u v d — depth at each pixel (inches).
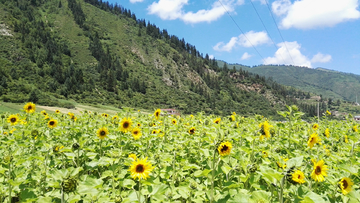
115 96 5708.7
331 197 149.4
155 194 145.5
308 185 162.7
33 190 162.2
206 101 7185.0
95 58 7406.5
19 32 6510.8
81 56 7224.4
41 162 220.5
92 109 3408.0
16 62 5236.2
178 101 6658.5
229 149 140.2
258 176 150.3
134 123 362.9
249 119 477.4
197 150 249.4
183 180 195.9
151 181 143.8
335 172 170.1
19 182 149.0
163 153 233.5
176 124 395.2
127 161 165.3
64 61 6505.9
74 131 323.6
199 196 153.3
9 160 165.9
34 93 2945.4
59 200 156.3
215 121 323.0
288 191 140.2
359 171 166.4
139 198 137.3
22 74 4849.9
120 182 169.6
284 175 112.3
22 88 3383.4
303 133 287.7
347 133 331.9
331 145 304.2
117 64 7495.1
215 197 136.3
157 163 203.5
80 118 440.5
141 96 6387.8
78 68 6205.7
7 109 1599.4
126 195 165.3
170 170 190.2
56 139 304.8
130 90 6422.2
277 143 278.5
